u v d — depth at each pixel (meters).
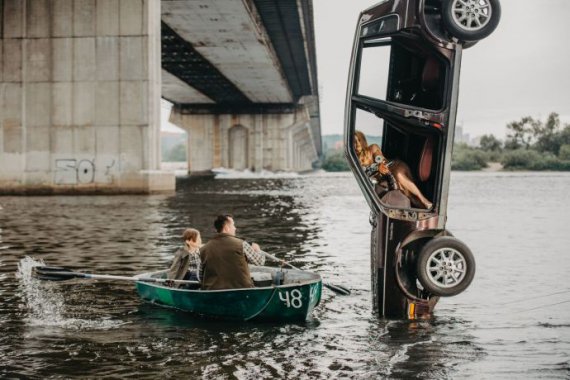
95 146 39.38
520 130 153.25
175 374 6.90
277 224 23.11
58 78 39.53
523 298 10.51
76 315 9.42
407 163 9.58
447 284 8.67
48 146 39.62
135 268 13.57
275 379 6.73
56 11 39.47
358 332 8.45
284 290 8.80
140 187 39.28
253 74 78.00
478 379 6.70
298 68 84.00
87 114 39.38
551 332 8.44
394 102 9.43
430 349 7.72
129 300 10.40
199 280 9.65
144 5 38.88
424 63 9.44
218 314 9.16
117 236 19.20
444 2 8.56
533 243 17.86
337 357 7.42
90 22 39.22
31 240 18.28
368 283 11.87
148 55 38.91
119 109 39.19
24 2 39.59
